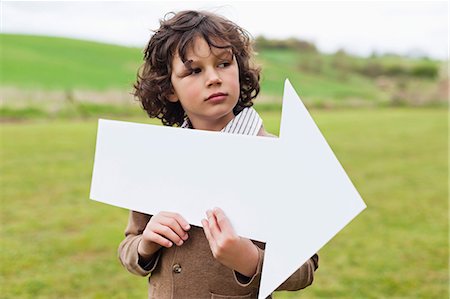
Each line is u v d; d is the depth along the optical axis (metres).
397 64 24.75
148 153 1.17
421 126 13.73
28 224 4.86
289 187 0.98
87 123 12.41
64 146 9.14
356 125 13.77
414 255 4.08
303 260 0.95
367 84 23.69
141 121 12.87
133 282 3.50
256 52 1.41
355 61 25.41
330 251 4.20
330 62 25.44
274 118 12.66
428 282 3.49
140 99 1.41
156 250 1.21
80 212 5.33
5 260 3.91
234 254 1.03
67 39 23.69
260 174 1.02
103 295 3.28
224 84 1.13
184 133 1.12
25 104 13.43
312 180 0.96
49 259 3.95
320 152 0.95
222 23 1.19
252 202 1.02
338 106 19.39
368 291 3.32
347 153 9.41
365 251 4.19
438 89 22.25
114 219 5.11
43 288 3.39
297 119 0.97
